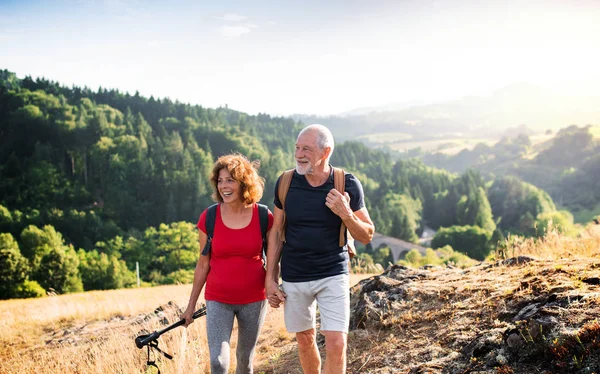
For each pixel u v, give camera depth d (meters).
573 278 3.49
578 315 2.84
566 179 178.62
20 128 146.62
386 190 149.62
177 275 72.06
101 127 147.75
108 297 15.36
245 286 3.30
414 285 4.65
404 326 4.04
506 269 4.50
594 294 3.02
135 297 13.95
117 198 118.62
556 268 3.85
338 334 3.03
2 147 143.62
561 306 3.03
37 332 10.12
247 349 3.43
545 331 2.85
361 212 3.18
